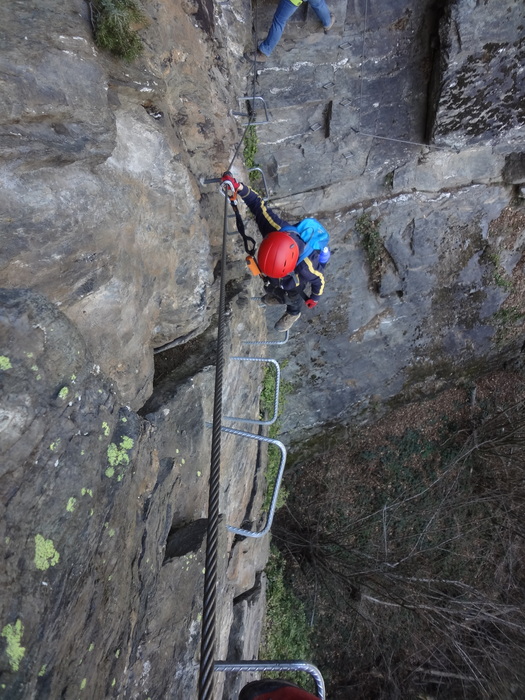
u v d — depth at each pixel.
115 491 2.14
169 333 3.76
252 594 6.45
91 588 1.96
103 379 2.18
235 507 5.75
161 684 2.60
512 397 9.51
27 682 1.53
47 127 2.09
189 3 3.84
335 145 6.04
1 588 1.52
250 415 5.96
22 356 1.76
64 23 2.17
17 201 2.07
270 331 7.23
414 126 6.09
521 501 9.43
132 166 2.86
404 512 9.28
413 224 6.95
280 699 1.54
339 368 7.99
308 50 5.25
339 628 8.87
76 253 2.36
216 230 4.42
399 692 8.74
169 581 2.76
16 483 1.66
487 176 6.76
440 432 9.52
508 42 5.11
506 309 8.24
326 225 6.75
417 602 8.59
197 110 4.12
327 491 9.05
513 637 8.87
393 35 5.35
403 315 7.75
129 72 2.69
